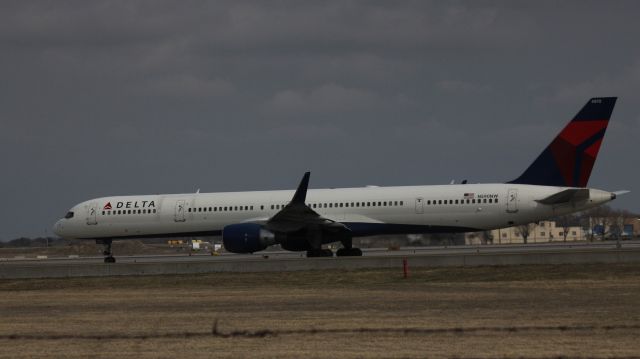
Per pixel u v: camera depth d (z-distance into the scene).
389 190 182.38
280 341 78.81
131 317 97.56
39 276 154.12
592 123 173.75
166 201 197.38
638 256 140.62
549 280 126.25
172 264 152.62
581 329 81.25
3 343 81.25
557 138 175.75
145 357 72.75
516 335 79.06
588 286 117.12
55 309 108.75
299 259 151.50
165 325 90.00
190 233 195.75
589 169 173.88
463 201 176.75
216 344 78.19
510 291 114.44
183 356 72.88
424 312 95.19
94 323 93.06
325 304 105.25
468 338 78.12
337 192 185.25
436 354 71.06
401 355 71.00
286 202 189.62
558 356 69.31
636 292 108.50
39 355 74.50
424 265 146.12
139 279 146.88
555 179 175.88
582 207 172.50
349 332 82.44
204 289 130.00
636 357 68.50
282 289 126.31
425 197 179.00
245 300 112.44
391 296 112.38
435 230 179.12
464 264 145.38
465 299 106.62
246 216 191.12
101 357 73.06
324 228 177.88
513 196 174.25
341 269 147.38
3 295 132.38
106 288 137.25
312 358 70.50
